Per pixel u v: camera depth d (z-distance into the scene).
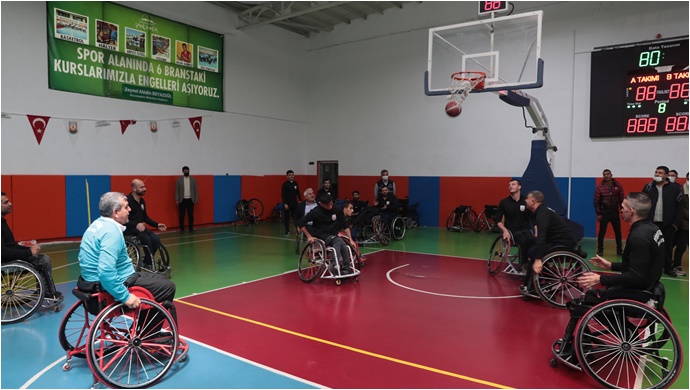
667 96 9.06
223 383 3.09
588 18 9.99
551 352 3.65
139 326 3.41
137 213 6.04
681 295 5.33
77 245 8.80
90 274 3.22
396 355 3.57
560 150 10.45
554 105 10.49
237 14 12.56
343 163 14.12
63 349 3.63
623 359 3.22
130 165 10.32
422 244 9.26
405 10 12.59
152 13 10.68
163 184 10.94
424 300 5.13
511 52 7.14
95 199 9.68
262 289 5.61
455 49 7.69
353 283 5.93
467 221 11.74
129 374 3.14
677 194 6.22
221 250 8.40
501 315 4.60
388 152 13.16
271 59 13.64
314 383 3.09
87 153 9.59
